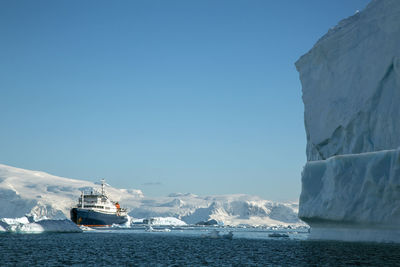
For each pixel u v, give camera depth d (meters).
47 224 72.44
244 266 30.72
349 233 42.97
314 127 55.69
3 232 71.31
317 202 45.53
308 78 58.59
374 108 47.03
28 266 30.17
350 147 49.19
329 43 55.09
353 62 51.75
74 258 35.19
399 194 37.47
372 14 51.09
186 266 31.00
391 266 28.31
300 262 31.72
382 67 47.28
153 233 87.06
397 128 43.78
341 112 51.06
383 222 38.81
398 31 46.47
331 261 31.06
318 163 47.88
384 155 39.69
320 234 47.41
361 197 40.84
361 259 31.33
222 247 47.22
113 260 34.31
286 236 75.25
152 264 32.06
